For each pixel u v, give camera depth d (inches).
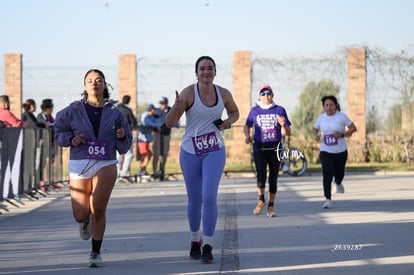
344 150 771.4
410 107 1498.5
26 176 889.5
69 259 489.4
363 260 466.3
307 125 1513.3
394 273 423.5
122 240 566.9
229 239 561.0
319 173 1286.9
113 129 456.1
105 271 445.1
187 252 510.3
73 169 455.2
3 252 520.4
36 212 781.9
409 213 708.7
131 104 1547.7
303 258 477.1
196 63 479.8
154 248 528.4
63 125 457.1
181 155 479.5
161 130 1231.5
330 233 583.5
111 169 457.1
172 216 716.7
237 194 941.2
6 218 727.7
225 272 435.8
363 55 1504.7
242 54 1524.4
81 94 471.2
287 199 858.8
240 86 1525.6
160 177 1238.3
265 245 530.9
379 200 834.2
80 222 466.0
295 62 1514.5
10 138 800.9
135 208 797.2
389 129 1509.6
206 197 462.6
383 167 1389.0
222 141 481.7
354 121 1509.6
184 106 464.1
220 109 473.7
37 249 532.4
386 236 564.4
